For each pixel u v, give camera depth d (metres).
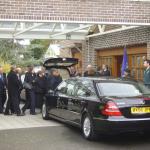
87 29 20.86
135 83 11.46
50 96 13.72
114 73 19.81
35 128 12.56
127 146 10.08
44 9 14.40
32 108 15.71
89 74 16.89
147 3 15.34
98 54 21.05
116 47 19.23
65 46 25.45
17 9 14.20
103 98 10.41
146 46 17.11
